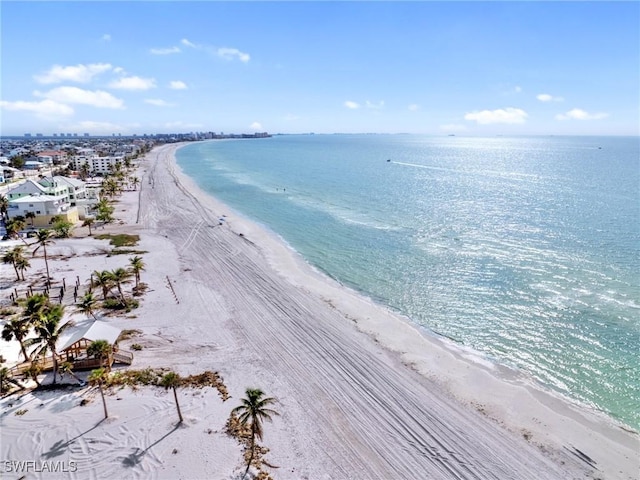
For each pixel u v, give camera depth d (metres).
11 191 84.88
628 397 33.62
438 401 32.81
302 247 71.88
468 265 60.56
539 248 66.56
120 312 46.47
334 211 99.00
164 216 93.50
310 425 29.92
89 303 42.75
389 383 35.00
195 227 84.31
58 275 56.97
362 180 151.38
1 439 28.00
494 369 37.44
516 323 44.59
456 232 77.44
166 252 67.94
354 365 37.47
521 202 104.19
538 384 35.34
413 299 50.97
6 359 37.22
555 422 30.78
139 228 82.88
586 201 103.56
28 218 79.50
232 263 63.50
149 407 31.34
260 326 44.22
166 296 51.06
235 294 52.19
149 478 25.16
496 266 59.62
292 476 25.50
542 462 26.97
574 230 76.31
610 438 29.34
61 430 28.91
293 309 48.38
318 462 26.64
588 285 52.38
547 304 48.06
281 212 99.25
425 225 83.25
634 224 79.50
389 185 137.88
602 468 26.59
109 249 68.69
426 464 26.64
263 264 63.34
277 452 27.39
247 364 37.31
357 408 31.84
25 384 33.72
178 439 28.27
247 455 27.02
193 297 50.94
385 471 26.02
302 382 34.91
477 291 52.22
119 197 115.00
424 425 30.17
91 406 31.41
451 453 27.59
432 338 42.59
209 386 33.97
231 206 106.94
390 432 29.41
